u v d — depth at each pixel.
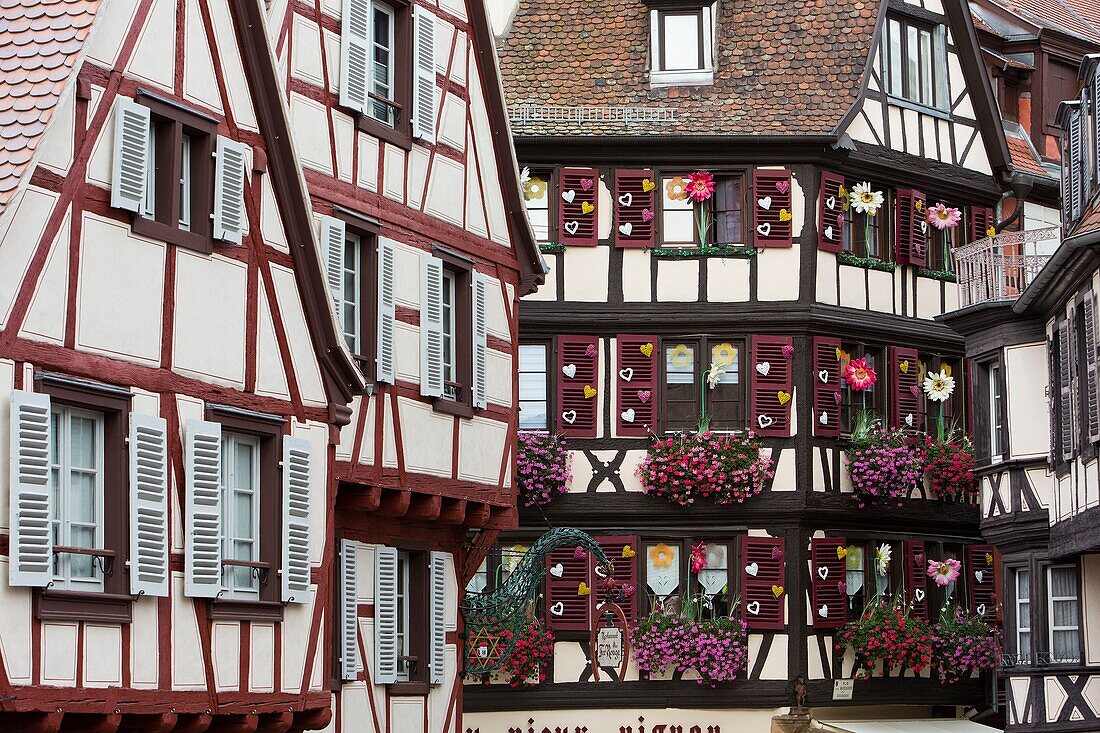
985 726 33.12
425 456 23.33
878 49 34.06
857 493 33.06
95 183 16.81
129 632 16.86
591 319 32.72
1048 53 38.06
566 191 32.94
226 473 18.47
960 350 34.94
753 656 32.16
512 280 25.77
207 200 18.23
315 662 19.48
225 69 18.69
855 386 33.22
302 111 21.66
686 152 33.00
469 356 24.44
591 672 31.97
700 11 33.94
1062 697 28.14
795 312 32.72
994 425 30.27
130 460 16.94
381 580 23.11
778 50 33.97
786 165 33.12
